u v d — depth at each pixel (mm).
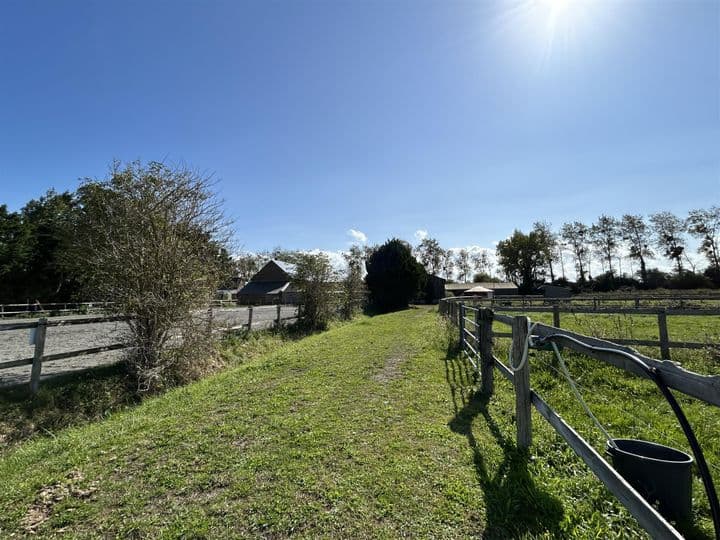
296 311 16328
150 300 6340
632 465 2268
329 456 3379
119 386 6023
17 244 27562
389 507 2588
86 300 7004
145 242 6582
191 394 5645
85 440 3996
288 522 2477
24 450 3961
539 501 2525
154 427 4234
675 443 3242
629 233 52250
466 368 6621
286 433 3949
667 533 1479
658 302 20266
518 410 3346
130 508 2709
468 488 2770
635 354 1890
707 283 42500
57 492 2938
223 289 8336
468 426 3947
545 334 3125
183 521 2527
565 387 5086
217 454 3506
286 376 6480
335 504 2654
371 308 29234
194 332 7168
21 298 28469
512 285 60406
